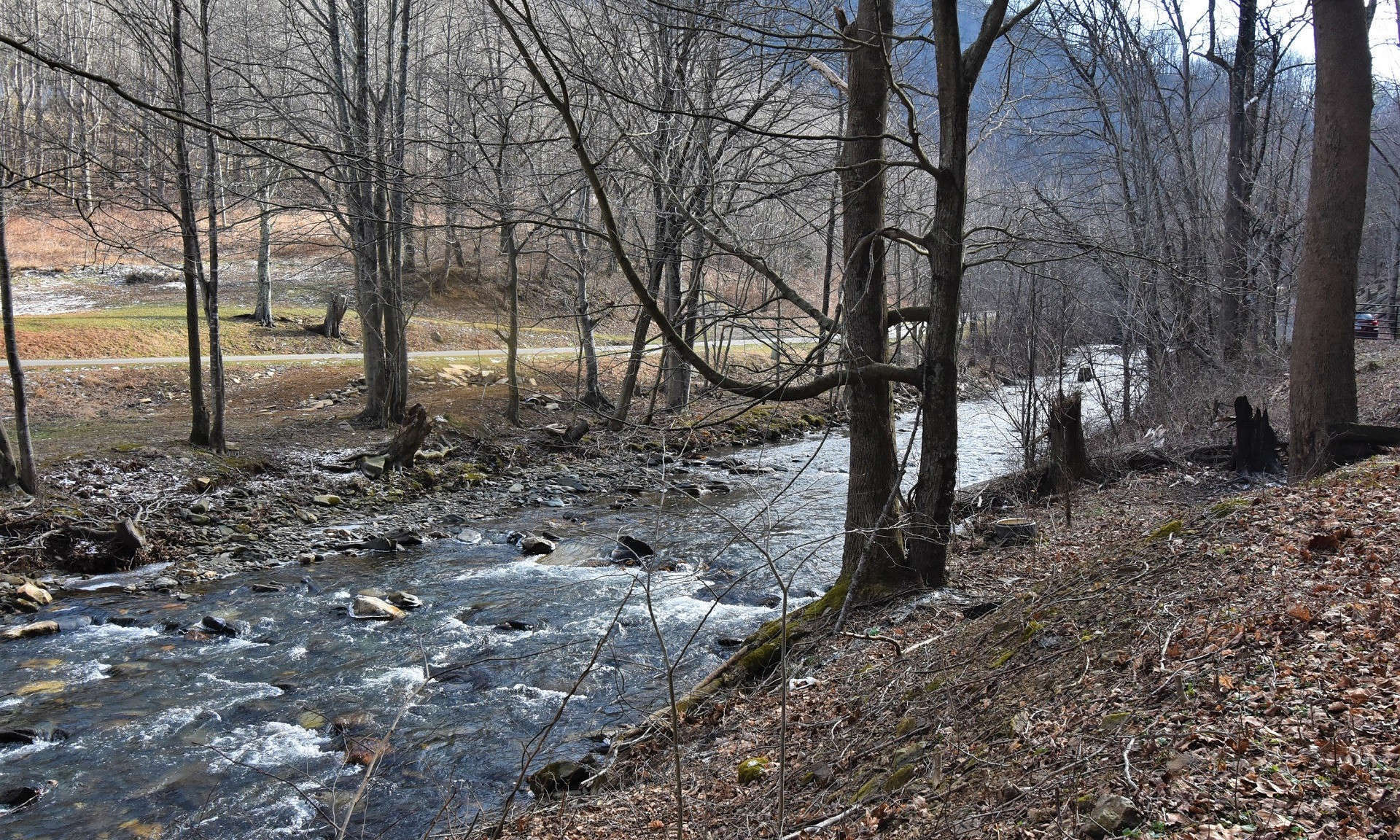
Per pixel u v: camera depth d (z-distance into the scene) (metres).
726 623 11.11
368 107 23.81
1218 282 20.28
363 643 11.08
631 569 13.77
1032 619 7.18
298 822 7.06
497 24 16.80
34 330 31.62
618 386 29.94
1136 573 7.24
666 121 10.56
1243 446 15.34
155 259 18.62
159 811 7.30
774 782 6.23
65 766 8.08
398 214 10.66
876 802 5.30
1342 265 11.71
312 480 19.16
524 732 8.45
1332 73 11.65
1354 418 11.85
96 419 24.55
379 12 27.41
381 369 23.78
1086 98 21.41
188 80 18.16
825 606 9.70
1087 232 18.45
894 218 12.84
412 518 17.95
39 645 11.22
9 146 22.62
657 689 9.22
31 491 15.19
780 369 8.49
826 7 10.82
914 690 6.94
